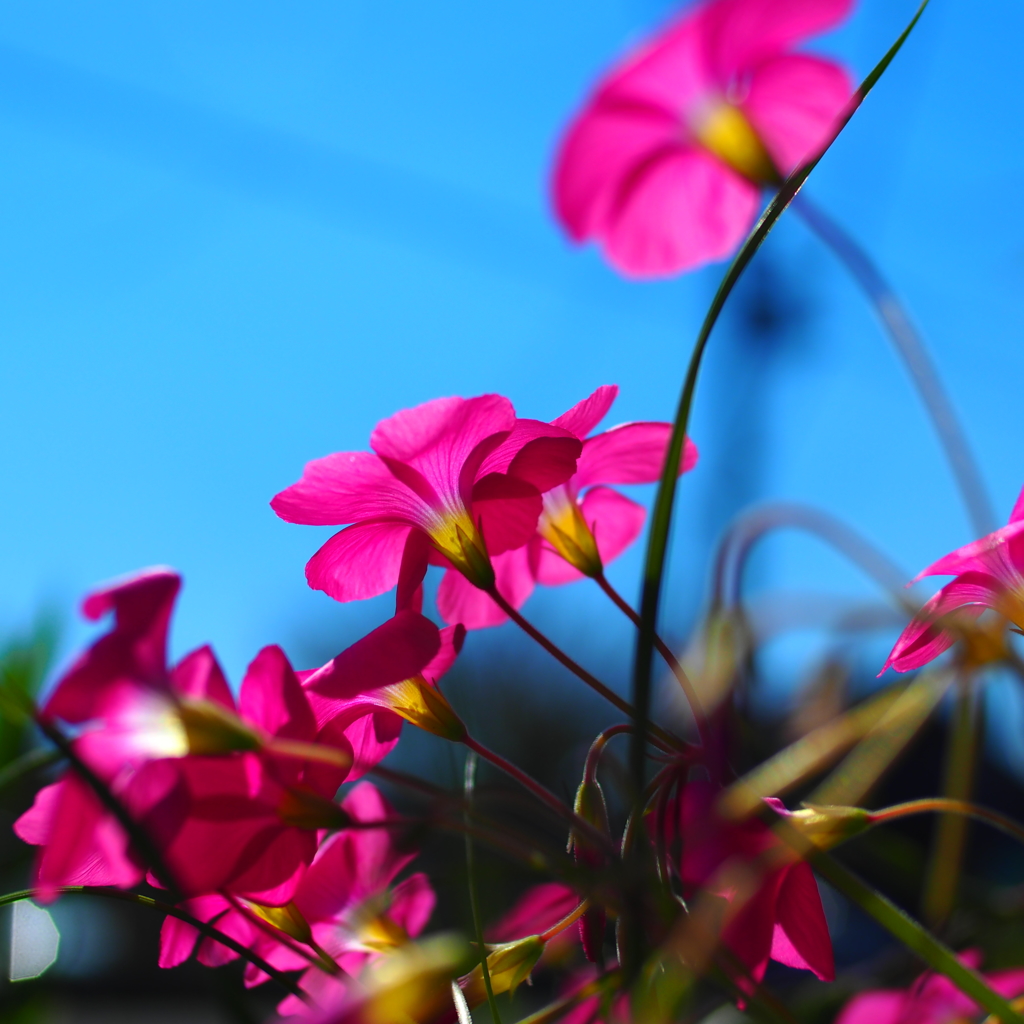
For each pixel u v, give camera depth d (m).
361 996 0.23
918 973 0.29
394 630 0.25
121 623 0.23
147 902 0.24
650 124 0.36
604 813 0.24
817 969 0.25
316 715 0.25
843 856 0.31
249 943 0.26
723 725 0.24
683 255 0.38
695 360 0.23
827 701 0.29
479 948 0.24
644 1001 0.22
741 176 0.36
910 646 0.25
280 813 0.24
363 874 0.26
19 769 0.24
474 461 0.26
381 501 0.26
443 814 0.24
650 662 0.22
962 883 0.30
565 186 0.37
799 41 0.35
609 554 0.29
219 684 0.24
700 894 0.23
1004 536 0.24
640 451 0.28
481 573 0.26
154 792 0.23
